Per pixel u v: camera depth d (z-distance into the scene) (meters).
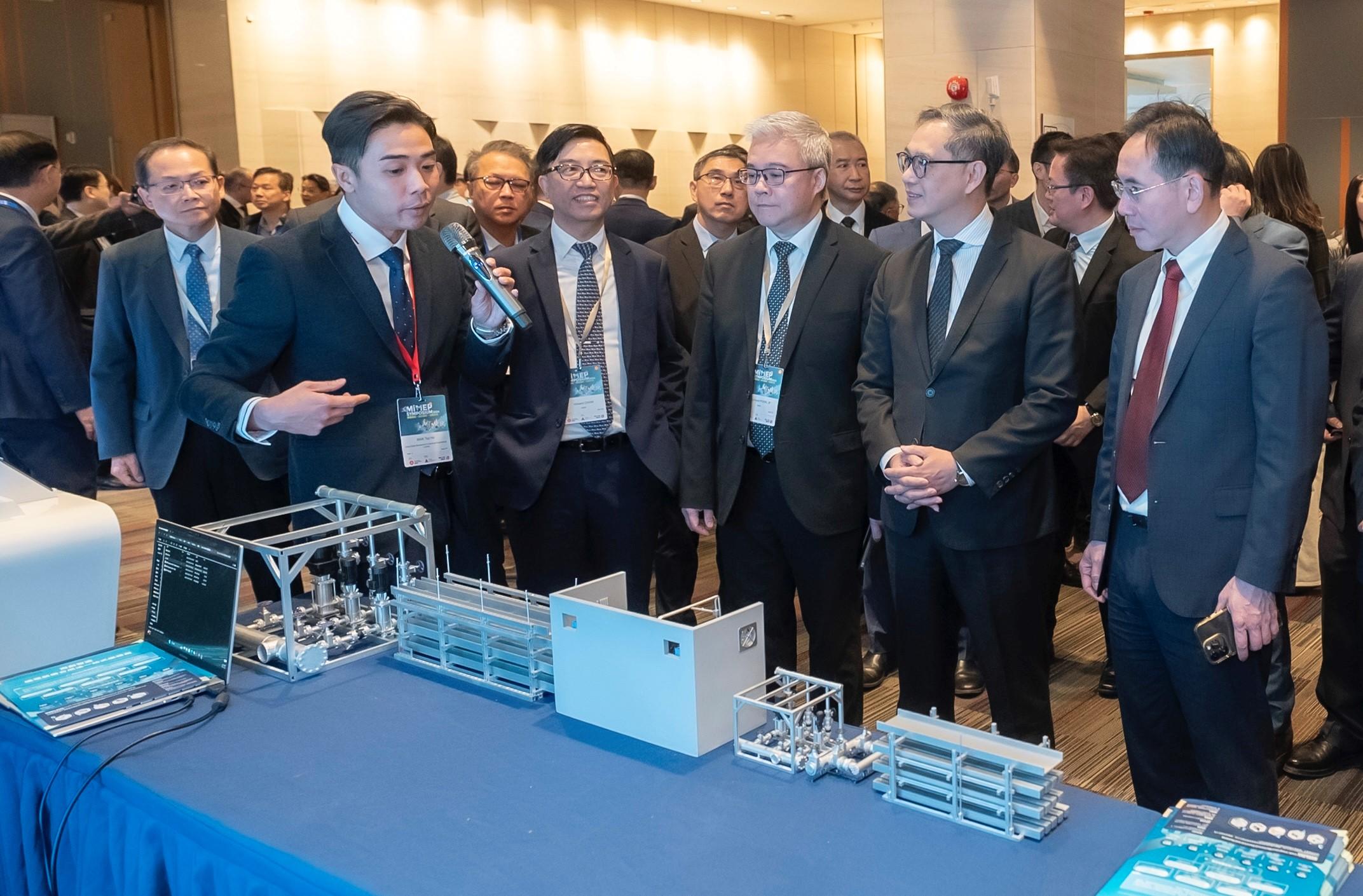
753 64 13.71
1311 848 1.16
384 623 1.98
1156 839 1.21
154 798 1.46
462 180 5.77
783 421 2.54
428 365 2.25
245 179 6.96
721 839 1.29
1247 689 1.98
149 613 1.98
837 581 2.61
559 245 2.79
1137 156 1.89
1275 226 3.25
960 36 7.45
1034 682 2.41
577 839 1.30
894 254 2.46
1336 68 10.84
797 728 1.46
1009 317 2.25
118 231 4.66
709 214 3.67
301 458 2.20
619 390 2.80
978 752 1.31
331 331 2.16
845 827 1.31
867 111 15.80
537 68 11.05
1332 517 2.86
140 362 3.18
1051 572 2.88
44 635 1.93
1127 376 2.05
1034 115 7.30
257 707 1.72
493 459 2.81
